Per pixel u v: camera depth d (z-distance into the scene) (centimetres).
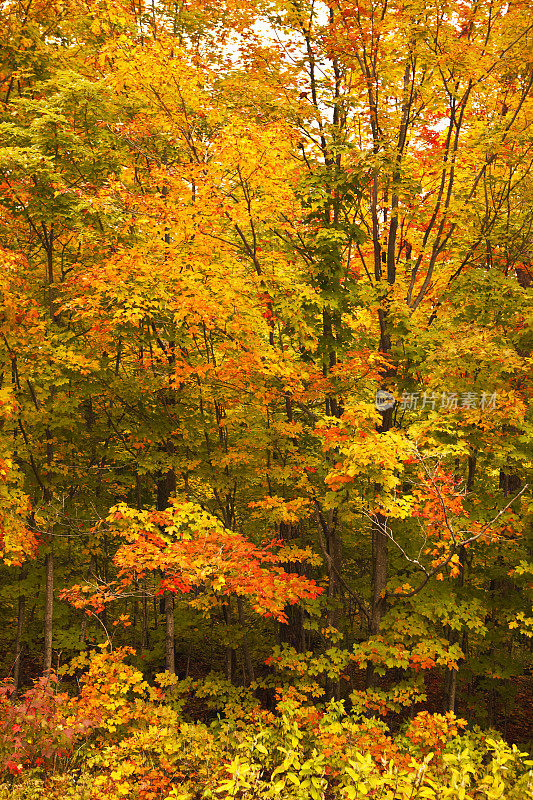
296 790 551
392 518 898
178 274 752
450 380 775
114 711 705
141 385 894
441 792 475
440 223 974
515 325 881
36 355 846
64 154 872
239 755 638
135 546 661
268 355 782
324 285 865
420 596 846
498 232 938
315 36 889
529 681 1277
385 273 1096
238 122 697
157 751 654
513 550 880
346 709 1027
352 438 739
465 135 982
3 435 894
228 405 916
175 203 779
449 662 800
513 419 762
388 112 912
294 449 876
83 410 1088
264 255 878
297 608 1017
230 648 1029
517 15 891
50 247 938
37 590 1009
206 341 921
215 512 1030
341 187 849
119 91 857
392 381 904
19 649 1042
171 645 967
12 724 590
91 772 633
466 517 795
